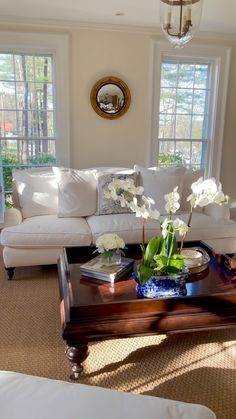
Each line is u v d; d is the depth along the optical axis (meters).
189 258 2.02
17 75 3.83
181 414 0.85
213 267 2.17
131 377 1.72
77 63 3.85
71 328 1.60
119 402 0.88
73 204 3.14
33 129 4.02
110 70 3.93
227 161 4.56
